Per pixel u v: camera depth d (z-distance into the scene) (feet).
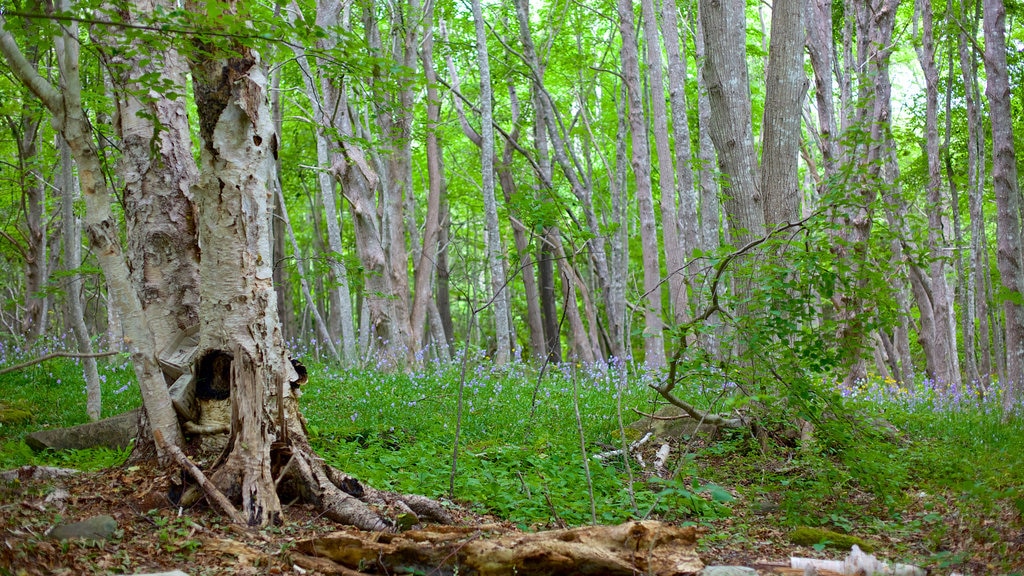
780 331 22.45
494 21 75.25
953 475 22.30
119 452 23.34
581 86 80.59
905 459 25.13
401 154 53.36
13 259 61.11
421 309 55.26
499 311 52.75
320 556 15.03
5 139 48.19
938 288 52.11
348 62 20.24
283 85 65.21
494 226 53.57
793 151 32.50
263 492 17.01
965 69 51.26
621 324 68.80
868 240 24.99
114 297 18.19
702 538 18.57
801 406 22.47
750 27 73.67
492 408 32.60
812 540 18.75
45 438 25.27
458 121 75.46
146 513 16.60
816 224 21.99
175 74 22.93
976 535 17.49
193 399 19.07
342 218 94.43
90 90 24.25
